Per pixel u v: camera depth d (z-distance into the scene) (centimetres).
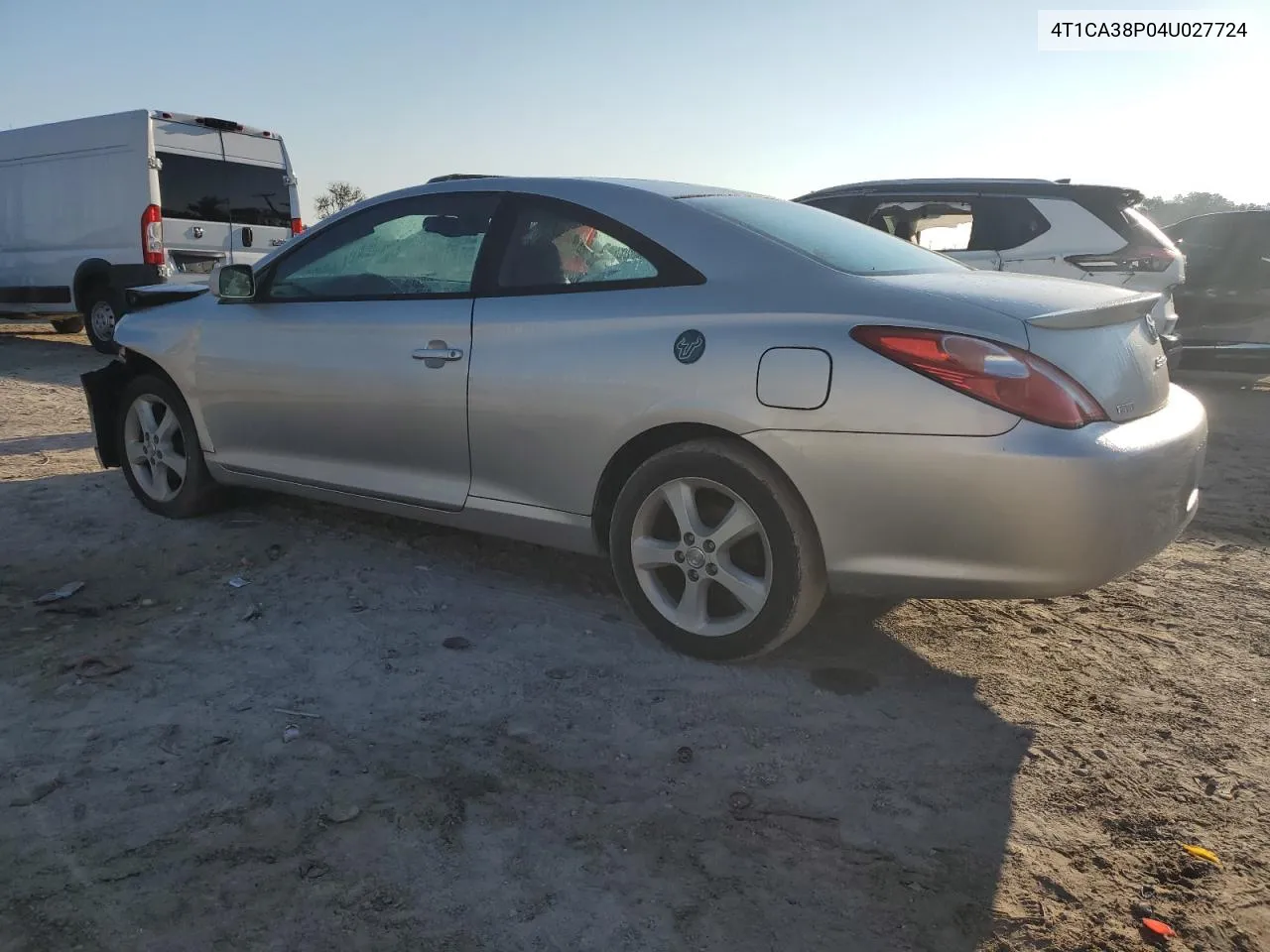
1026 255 769
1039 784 259
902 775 262
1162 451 278
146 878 213
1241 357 927
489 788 251
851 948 200
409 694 299
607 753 269
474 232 370
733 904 211
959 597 282
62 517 470
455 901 209
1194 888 221
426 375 364
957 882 220
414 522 465
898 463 273
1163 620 372
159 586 384
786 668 323
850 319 283
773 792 253
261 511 480
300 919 202
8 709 285
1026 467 259
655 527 334
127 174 1073
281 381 410
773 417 289
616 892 214
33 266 1167
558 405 332
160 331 457
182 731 275
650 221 333
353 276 401
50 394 853
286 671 313
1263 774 266
